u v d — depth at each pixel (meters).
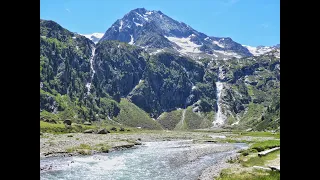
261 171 27.59
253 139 106.00
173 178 32.53
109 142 74.69
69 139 80.62
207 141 96.38
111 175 34.28
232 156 50.75
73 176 33.19
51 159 46.41
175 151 62.72
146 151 62.78
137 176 33.78
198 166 40.91
